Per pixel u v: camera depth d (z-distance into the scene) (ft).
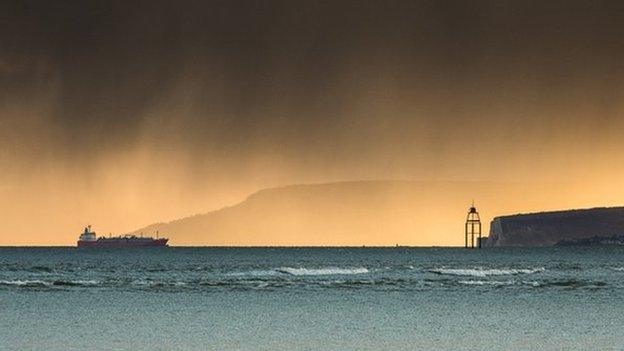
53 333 639.76
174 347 571.28
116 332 647.56
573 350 567.18
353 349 569.64
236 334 640.99
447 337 630.74
